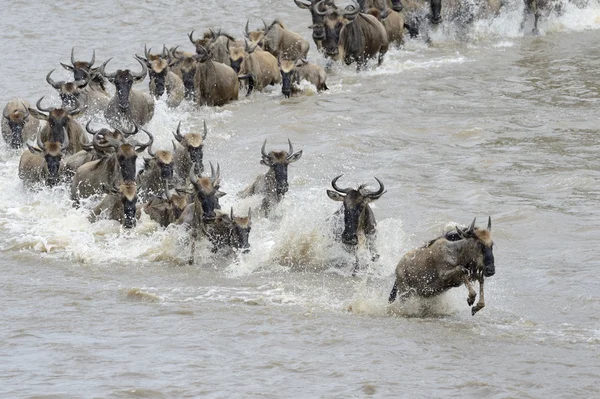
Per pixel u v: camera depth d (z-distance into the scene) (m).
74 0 181.75
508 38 154.62
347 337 56.59
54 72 139.12
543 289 65.12
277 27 134.75
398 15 147.00
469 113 114.94
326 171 94.38
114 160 80.88
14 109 104.06
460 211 81.94
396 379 49.94
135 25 168.50
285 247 72.25
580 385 49.25
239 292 65.75
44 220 81.06
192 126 111.12
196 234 72.38
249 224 71.50
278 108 118.19
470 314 61.28
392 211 82.12
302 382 49.50
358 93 124.38
